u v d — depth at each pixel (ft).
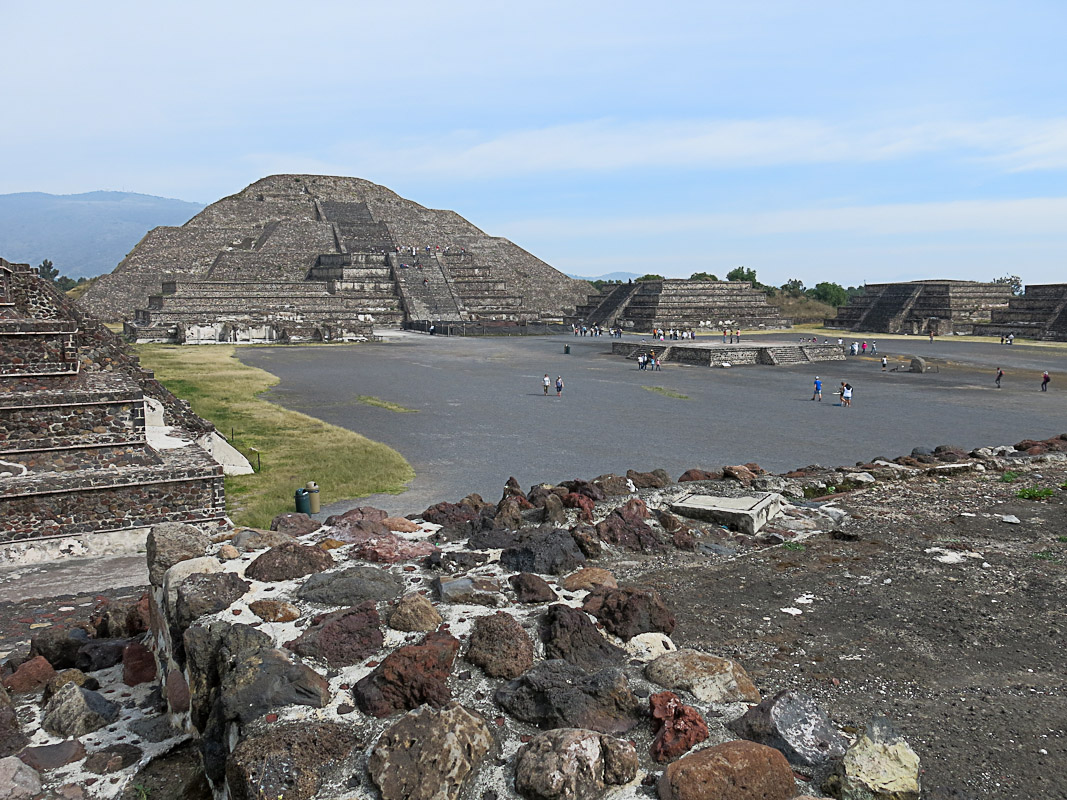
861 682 18.92
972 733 16.61
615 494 35.81
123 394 57.47
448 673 18.57
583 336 332.39
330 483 80.64
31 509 52.80
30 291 73.51
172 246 393.91
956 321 344.28
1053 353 255.50
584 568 25.07
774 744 15.83
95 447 57.06
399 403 142.00
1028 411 137.59
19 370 57.52
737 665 18.78
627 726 16.75
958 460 45.80
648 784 15.15
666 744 15.84
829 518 33.78
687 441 106.63
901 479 41.81
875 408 141.28
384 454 94.58
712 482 39.86
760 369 214.90
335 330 291.38
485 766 15.78
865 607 23.61
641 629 21.12
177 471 56.39
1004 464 44.96
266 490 77.66
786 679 19.03
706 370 210.79
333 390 159.12
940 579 26.03
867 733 15.39
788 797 14.53
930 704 17.85
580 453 97.86
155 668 25.66
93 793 18.60
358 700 17.69
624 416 129.49
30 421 55.01
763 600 24.17
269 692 17.65
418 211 492.54
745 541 30.37
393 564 25.90
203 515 57.52
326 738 16.21
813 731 16.17
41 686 25.16
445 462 92.27
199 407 129.59
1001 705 17.81
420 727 15.84
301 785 15.25
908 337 331.16
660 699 17.01
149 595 28.76
